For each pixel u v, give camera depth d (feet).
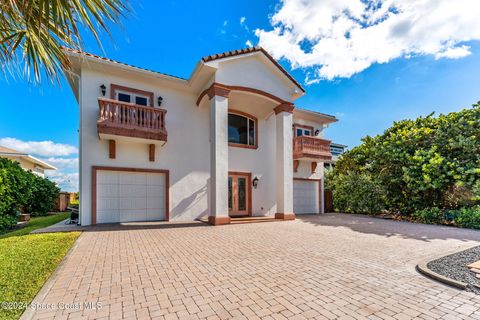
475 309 9.77
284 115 39.75
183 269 14.38
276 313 9.30
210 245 20.56
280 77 40.04
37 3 9.86
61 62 12.65
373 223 35.32
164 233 25.91
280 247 20.04
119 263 15.39
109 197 32.63
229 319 8.87
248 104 43.06
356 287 11.87
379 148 44.93
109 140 32.60
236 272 13.92
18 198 32.86
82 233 25.35
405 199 42.57
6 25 11.42
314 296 10.82
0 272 13.12
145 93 35.68
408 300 10.52
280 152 39.60
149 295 10.82
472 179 32.12
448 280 12.34
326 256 17.44
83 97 31.60
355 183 49.60
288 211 38.42
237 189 43.01
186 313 9.27
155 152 35.65
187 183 37.68
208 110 40.50
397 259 16.76
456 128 35.37
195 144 38.88
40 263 14.70
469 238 24.31
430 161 35.45
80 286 11.73
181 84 37.04
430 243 21.89
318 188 53.83
